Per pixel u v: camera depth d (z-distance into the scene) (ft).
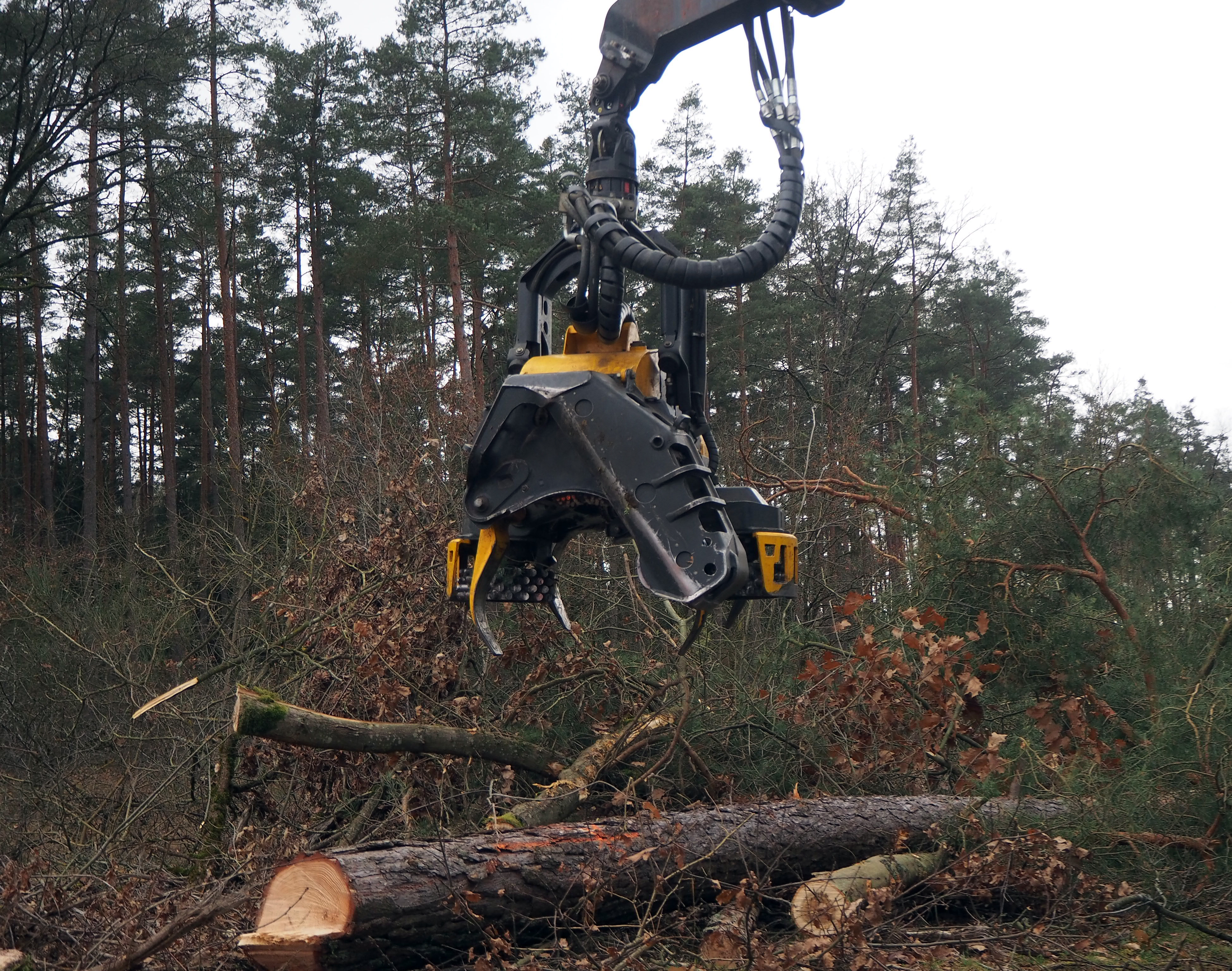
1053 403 24.95
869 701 19.17
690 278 11.57
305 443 37.24
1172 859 16.22
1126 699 20.20
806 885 14.46
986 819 16.34
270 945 11.66
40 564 37.37
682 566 11.15
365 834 19.95
